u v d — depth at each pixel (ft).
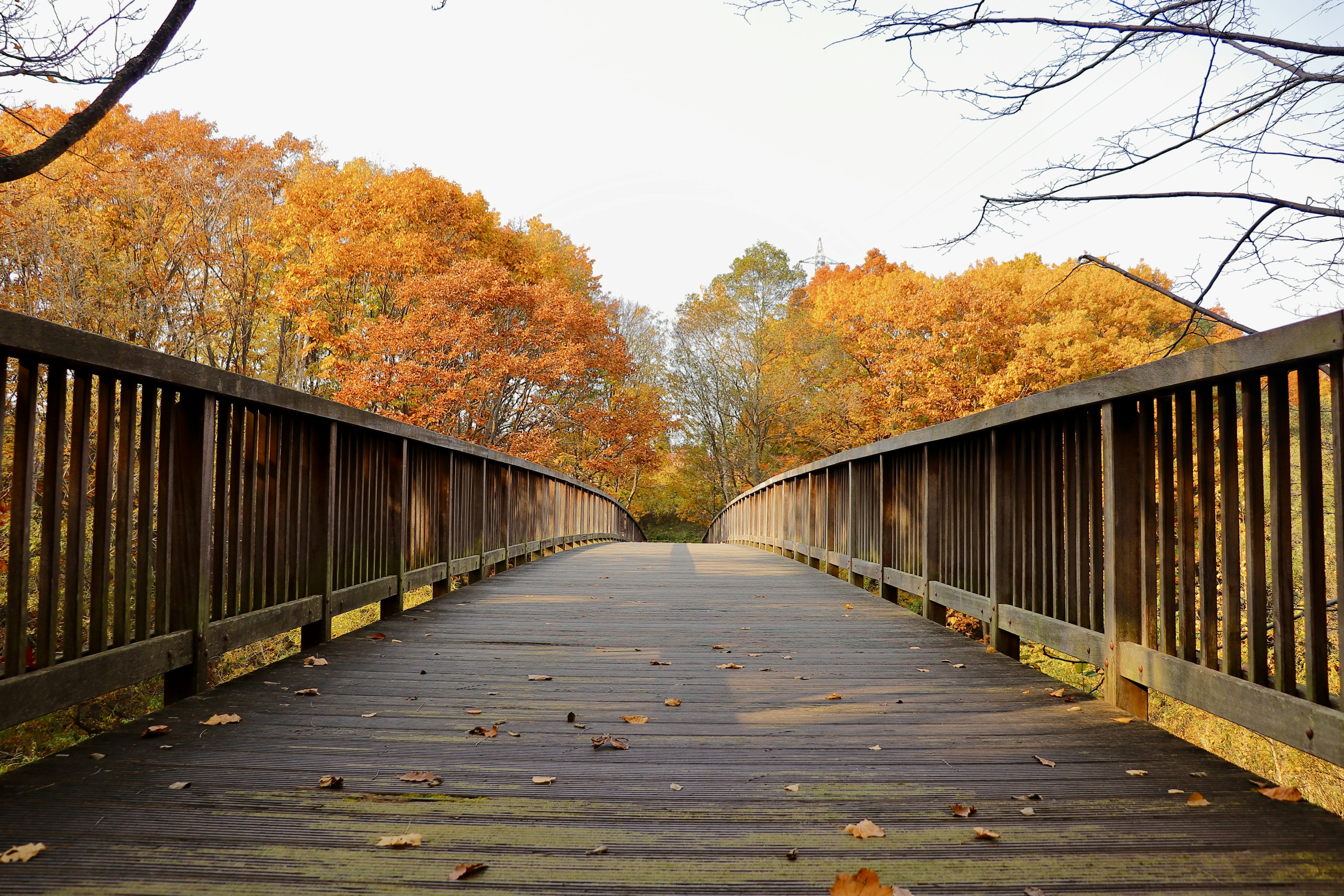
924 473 15.38
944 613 14.87
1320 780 18.11
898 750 7.20
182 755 6.81
